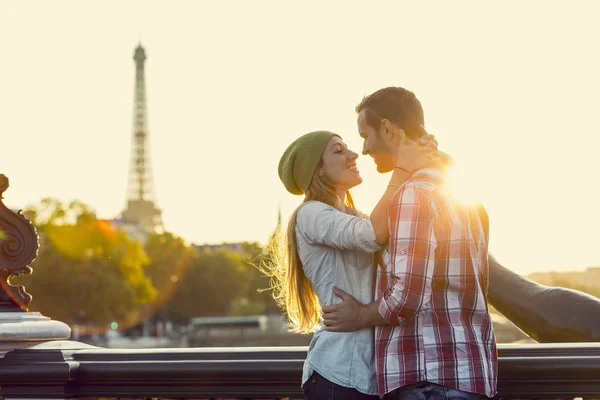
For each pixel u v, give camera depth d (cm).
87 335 10544
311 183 500
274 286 525
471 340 441
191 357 511
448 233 445
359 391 460
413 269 432
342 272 475
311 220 477
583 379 470
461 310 446
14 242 545
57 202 9419
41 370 511
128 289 9419
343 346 463
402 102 475
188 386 507
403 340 444
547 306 666
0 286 545
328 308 460
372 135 480
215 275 14538
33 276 9000
